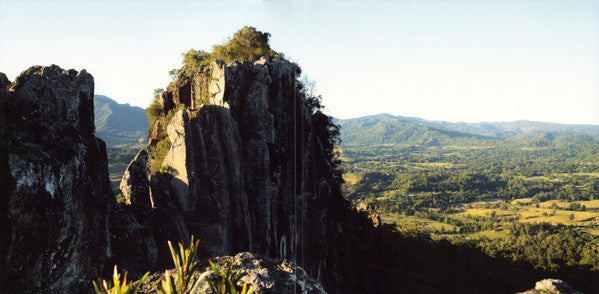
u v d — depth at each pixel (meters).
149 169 26.50
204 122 22.69
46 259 10.91
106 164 15.37
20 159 10.64
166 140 25.66
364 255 45.22
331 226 39.91
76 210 12.45
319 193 36.94
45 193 11.16
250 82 28.56
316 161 39.53
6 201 9.97
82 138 14.26
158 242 18.36
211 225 20.94
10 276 9.55
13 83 13.09
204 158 21.95
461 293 31.98
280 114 29.91
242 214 23.05
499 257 33.97
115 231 15.23
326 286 28.84
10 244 9.77
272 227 26.12
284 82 30.66
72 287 11.74
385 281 41.75
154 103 34.12
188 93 30.34
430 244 55.97
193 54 36.41
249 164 26.11
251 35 36.56
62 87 13.93
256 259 6.03
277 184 27.25
